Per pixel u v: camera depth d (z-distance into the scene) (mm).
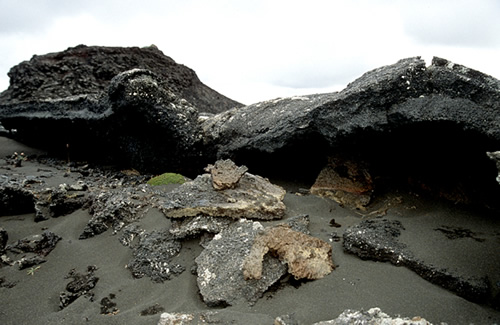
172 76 14250
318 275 3764
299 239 3945
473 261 3775
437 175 5371
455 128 4371
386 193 5594
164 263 4270
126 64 12750
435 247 4043
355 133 5012
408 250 3961
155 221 4934
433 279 3633
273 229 4039
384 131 4859
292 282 3729
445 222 4621
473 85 4371
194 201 4863
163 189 6000
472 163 4816
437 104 4492
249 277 3627
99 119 7469
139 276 4195
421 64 4832
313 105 5727
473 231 4363
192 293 3797
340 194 5621
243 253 3928
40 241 4828
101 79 11750
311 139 5828
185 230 4531
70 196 5816
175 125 6832
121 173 7945
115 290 3996
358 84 5441
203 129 7230
